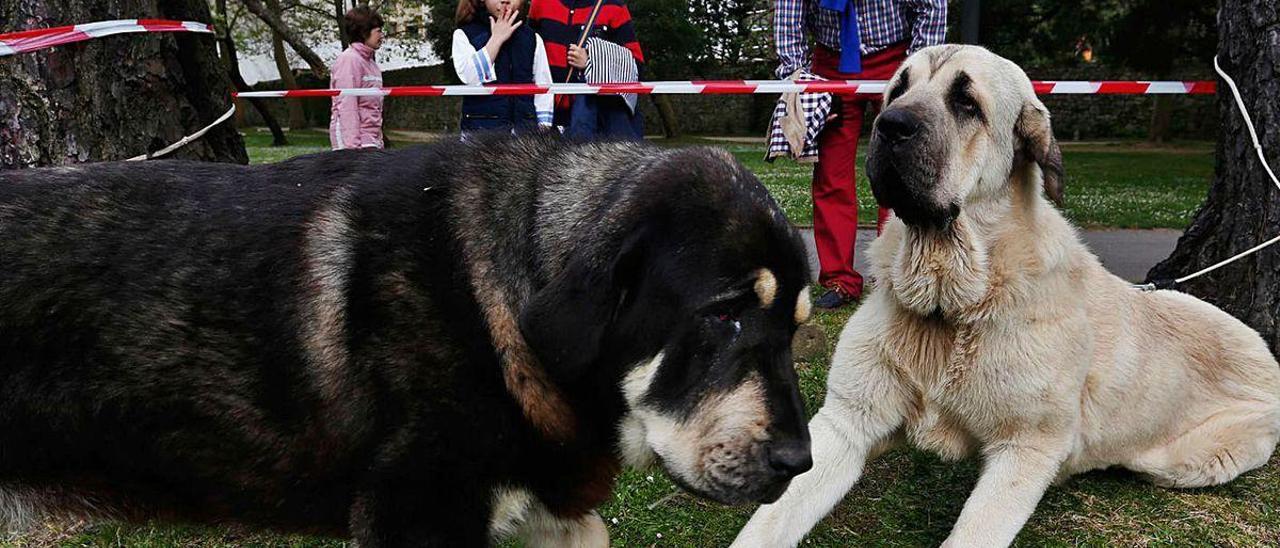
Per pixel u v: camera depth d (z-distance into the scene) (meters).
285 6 33.25
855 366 3.39
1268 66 4.36
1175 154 24.62
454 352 2.29
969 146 3.13
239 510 2.48
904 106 3.09
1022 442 3.25
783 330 2.26
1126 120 32.75
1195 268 4.96
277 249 2.32
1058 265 3.22
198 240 2.32
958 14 18.91
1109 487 3.84
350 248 2.31
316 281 2.30
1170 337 3.90
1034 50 20.38
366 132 9.45
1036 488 3.20
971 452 3.46
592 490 2.59
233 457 2.38
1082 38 19.12
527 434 2.39
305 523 2.50
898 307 3.33
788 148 6.04
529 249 2.33
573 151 2.46
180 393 2.31
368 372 2.29
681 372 2.21
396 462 2.31
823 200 6.19
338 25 31.56
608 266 2.16
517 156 2.45
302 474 2.40
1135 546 3.35
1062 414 3.22
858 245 8.69
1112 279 3.76
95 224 2.30
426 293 2.29
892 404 3.36
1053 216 3.35
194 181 2.42
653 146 2.49
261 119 41.88
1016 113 3.23
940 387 3.27
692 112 38.38
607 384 2.32
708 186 2.24
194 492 2.44
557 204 2.34
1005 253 3.17
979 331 3.18
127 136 4.42
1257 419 3.87
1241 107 4.50
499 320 2.30
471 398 2.31
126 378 2.29
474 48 6.97
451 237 2.33
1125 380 3.58
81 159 4.23
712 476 2.18
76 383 2.27
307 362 2.30
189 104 4.83
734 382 2.19
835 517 3.57
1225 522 3.53
